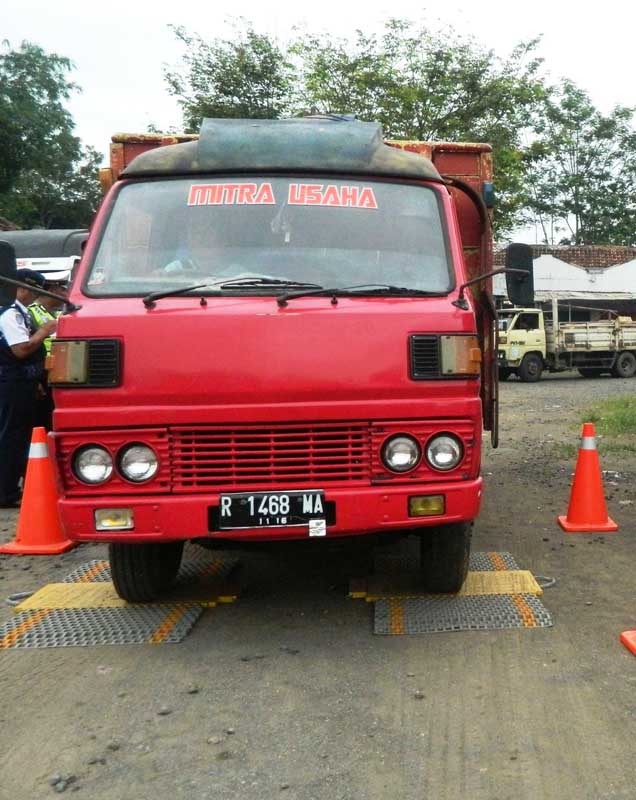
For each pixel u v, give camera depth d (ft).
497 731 10.60
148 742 10.54
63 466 12.85
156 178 15.24
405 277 14.11
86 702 11.74
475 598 15.48
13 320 23.44
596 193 168.45
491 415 19.20
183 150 15.58
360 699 11.60
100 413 12.66
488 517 22.41
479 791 9.28
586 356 84.07
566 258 122.31
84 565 18.45
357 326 12.89
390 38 78.89
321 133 15.70
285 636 14.11
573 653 13.03
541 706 11.25
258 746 10.37
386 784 9.46
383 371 12.87
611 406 51.75
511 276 15.47
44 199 177.17
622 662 12.67
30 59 141.08
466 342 13.19
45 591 16.53
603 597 15.75
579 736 10.43
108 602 15.83
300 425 12.79
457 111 79.41
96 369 12.70
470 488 13.10
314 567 18.12
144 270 14.06
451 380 13.06
